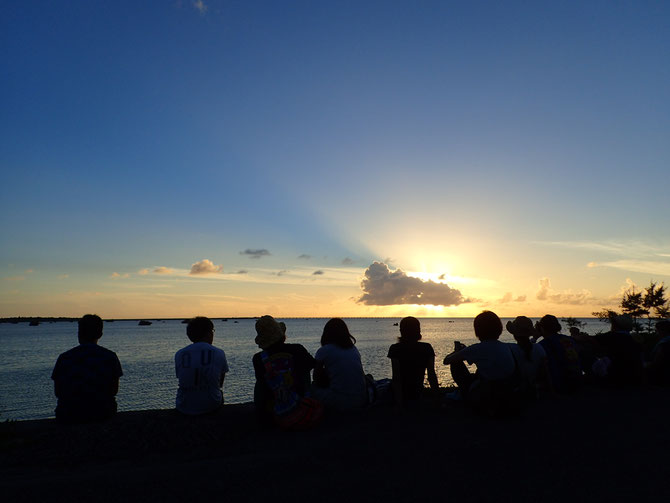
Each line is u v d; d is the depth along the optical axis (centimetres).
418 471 409
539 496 353
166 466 428
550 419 604
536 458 444
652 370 885
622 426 566
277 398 555
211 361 642
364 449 476
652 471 409
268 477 396
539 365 746
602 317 3597
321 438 523
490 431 544
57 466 430
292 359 578
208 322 681
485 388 607
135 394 3391
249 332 17738
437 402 720
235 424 586
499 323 635
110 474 402
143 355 7231
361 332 18375
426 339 11025
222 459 449
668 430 547
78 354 595
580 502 342
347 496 354
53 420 602
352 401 655
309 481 387
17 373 4866
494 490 365
